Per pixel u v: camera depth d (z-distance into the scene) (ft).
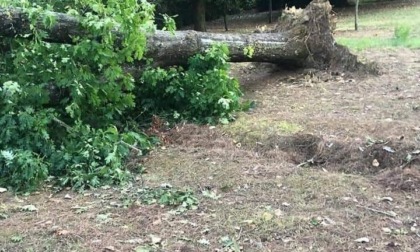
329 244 13.06
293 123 21.94
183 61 25.23
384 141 19.02
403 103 24.35
